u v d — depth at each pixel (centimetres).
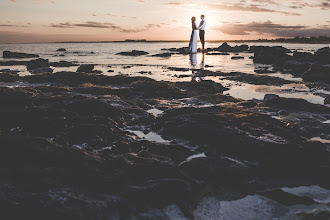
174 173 329
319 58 1703
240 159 385
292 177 350
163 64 2039
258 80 1177
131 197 286
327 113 583
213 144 417
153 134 477
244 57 2916
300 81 1212
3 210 246
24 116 461
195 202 295
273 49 2231
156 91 777
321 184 338
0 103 493
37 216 245
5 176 290
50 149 343
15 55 2897
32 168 305
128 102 607
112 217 262
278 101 631
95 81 943
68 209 253
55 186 282
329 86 1034
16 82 966
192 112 548
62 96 568
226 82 1148
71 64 1952
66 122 451
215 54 3538
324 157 378
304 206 296
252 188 325
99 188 293
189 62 2252
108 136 422
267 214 283
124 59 2669
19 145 341
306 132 471
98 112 521
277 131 449
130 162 346
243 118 496
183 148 408
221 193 317
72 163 324
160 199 290
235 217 279
